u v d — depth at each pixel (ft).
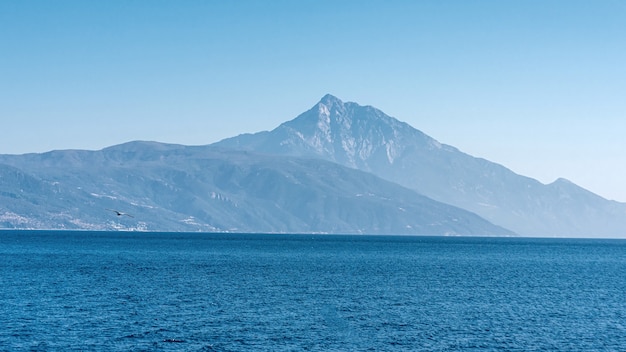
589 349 235.40
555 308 320.50
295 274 458.50
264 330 253.24
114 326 254.27
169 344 229.45
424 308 309.83
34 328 248.32
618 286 427.74
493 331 261.03
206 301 316.40
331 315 285.23
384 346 234.17
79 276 417.28
